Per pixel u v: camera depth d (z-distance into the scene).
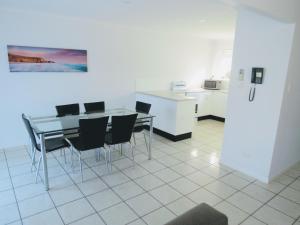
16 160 3.32
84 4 3.06
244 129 3.01
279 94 2.62
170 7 3.07
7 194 2.47
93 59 4.35
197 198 2.49
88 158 3.47
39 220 2.09
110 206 2.32
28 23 3.57
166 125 4.46
